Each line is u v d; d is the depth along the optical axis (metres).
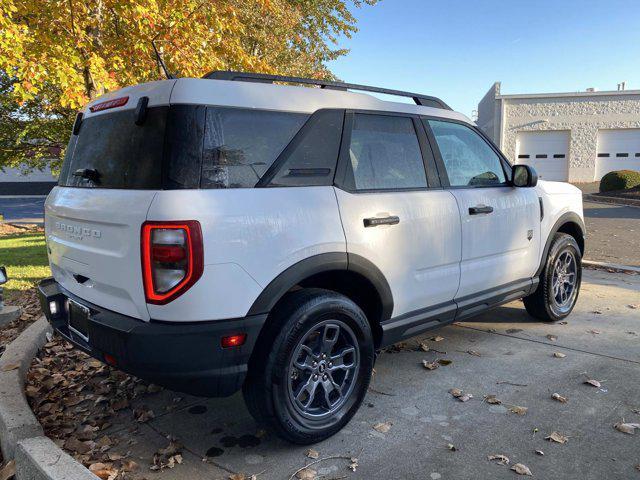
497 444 2.96
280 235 2.71
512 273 4.39
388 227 3.25
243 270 2.58
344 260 3.00
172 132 2.54
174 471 2.75
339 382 3.14
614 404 3.41
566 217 5.02
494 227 4.10
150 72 7.61
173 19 6.49
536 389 3.65
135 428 3.21
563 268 5.11
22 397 3.27
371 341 3.18
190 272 2.44
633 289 6.49
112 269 2.68
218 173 2.61
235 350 2.59
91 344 2.79
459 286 3.85
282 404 2.77
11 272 7.52
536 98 31.89
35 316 5.33
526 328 4.97
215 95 2.68
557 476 2.65
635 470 2.69
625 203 19.81
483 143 4.33
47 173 34.28
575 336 4.74
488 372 3.95
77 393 3.68
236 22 7.76
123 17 6.50
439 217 3.60
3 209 23.58
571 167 31.75
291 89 3.03
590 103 30.89
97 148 2.98
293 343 2.76
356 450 2.93
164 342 2.46
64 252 3.16
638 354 4.28
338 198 3.04
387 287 3.28
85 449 2.95
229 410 3.45
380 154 3.40
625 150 30.88
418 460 2.82
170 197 2.46
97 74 6.24
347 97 3.30
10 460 2.87
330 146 3.09
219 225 2.51
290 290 2.94
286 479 2.67
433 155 3.77
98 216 2.73
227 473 2.73
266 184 2.78
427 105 3.96
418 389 3.68
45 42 5.96
